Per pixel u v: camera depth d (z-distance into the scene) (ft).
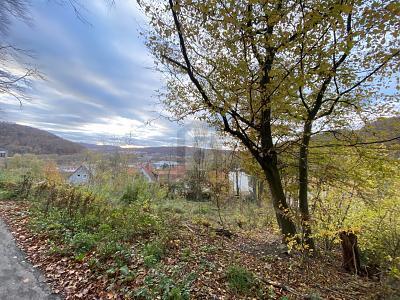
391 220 24.79
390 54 17.92
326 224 22.58
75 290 12.91
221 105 21.88
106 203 32.55
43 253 16.97
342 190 25.57
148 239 21.26
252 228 38.06
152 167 91.15
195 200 67.67
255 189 54.95
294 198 27.86
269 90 20.20
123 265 15.15
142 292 12.10
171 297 11.97
